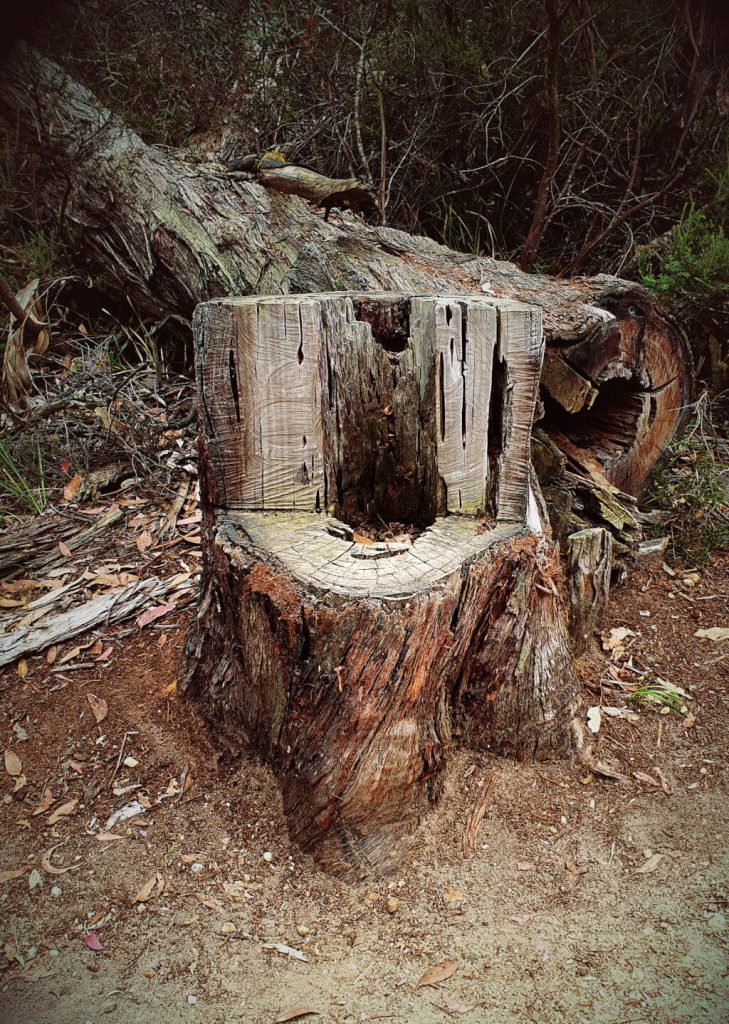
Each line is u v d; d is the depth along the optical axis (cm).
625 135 532
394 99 537
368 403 237
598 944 193
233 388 226
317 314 222
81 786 234
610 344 318
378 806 210
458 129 543
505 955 191
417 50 514
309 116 566
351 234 387
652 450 362
